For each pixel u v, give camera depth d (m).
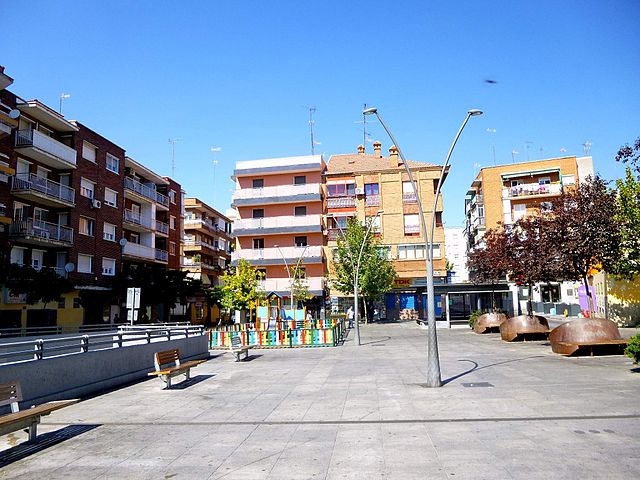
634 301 29.33
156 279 39.22
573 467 5.77
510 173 58.69
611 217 18.70
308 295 47.28
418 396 10.66
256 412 9.62
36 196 31.03
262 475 5.87
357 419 8.69
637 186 20.11
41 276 27.61
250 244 53.25
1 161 29.33
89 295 35.78
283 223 52.19
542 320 24.16
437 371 11.88
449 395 10.64
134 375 14.48
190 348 19.31
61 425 8.88
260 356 21.39
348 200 53.53
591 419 8.09
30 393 10.09
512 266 24.14
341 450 6.80
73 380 11.62
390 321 52.59
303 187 52.34
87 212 35.94
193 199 63.72
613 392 10.31
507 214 58.53
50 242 31.52
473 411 8.98
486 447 6.70
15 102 30.34
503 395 10.41
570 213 18.92
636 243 19.97
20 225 29.91
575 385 11.30
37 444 7.58
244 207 53.94
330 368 16.19
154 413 9.81
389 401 10.20
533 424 7.89
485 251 31.66
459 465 5.98
